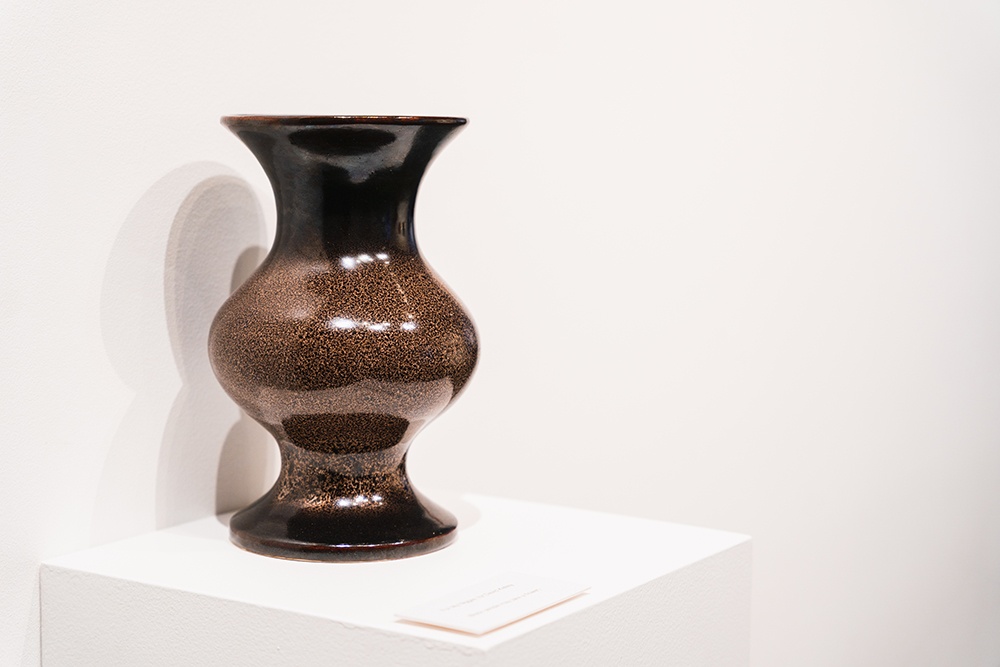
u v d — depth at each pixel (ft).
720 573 3.47
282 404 3.14
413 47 4.37
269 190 3.88
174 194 3.53
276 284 3.17
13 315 3.12
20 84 3.09
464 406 4.84
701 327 6.09
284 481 3.35
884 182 7.46
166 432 3.58
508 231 4.94
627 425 5.70
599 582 3.11
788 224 6.64
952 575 8.79
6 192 3.08
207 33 3.57
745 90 6.22
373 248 3.19
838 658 7.54
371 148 3.05
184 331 3.61
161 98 3.46
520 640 2.68
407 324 3.12
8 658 3.18
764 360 6.57
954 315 8.43
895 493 7.93
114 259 3.37
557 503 5.36
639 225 5.63
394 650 2.69
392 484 3.36
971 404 8.79
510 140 4.89
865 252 7.34
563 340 5.29
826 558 7.30
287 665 2.84
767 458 6.68
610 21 5.34
